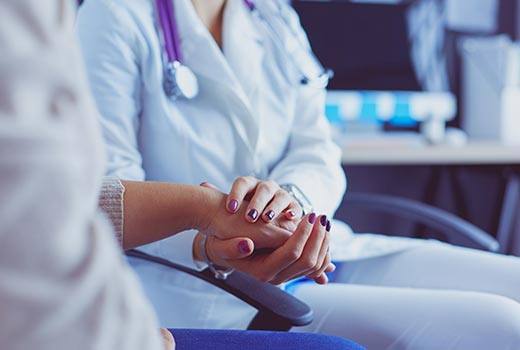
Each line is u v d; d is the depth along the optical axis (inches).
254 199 40.2
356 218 117.7
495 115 112.0
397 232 119.0
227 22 55.1
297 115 60.2
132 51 49.9
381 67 108.7
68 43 16.3
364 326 49.5
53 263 15.0
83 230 15.9
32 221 14.7
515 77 111.5
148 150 51.6
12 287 14.6
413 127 112.3
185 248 44.5
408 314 48.4
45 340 15.0
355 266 61.1
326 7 107.0
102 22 49.6
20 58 15.0
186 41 51.1
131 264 50.2
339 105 106.1
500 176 112.9
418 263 58.6
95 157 16.7
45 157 14.9
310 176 54.8
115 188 37.3
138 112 51.1
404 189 120.2
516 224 113.4
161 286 50.6
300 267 40.4
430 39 117.5
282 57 57.4
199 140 51.0
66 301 15.1
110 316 16.0
